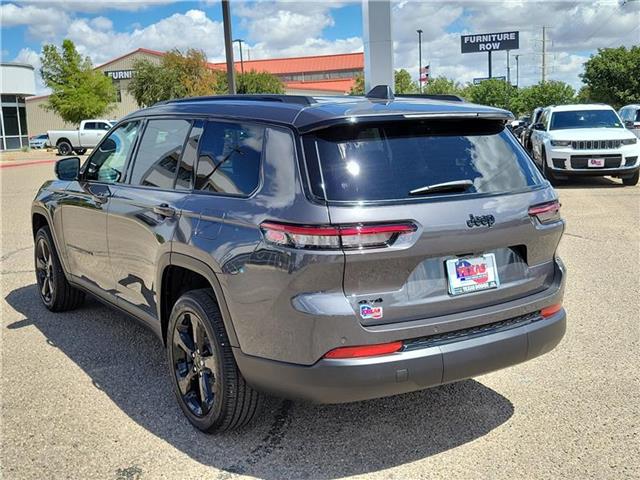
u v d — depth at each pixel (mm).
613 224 9609
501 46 102188
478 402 3959
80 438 3582
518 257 3424
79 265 5145
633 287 6316
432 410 3859
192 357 3639
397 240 2967
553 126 15000
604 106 15359
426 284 3084
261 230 3088
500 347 3236
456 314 3148
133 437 3588
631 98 46312
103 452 3434
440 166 3234
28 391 4199
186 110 4047
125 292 4457
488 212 3223
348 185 2996
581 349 4766
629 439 3475
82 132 34969
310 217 2916
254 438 3553
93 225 4727
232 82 12516
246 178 3338
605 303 5836
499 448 3418
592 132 14086
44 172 23688
